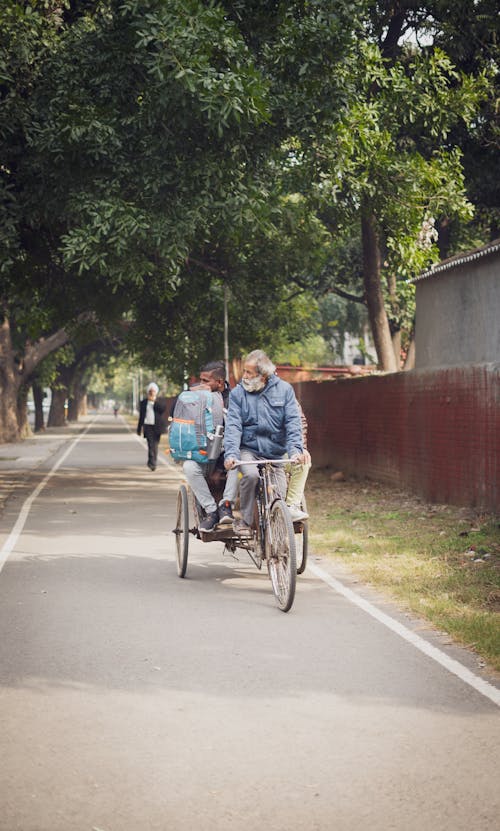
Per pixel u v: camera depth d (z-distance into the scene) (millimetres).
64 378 73750
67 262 15656
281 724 4875
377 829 3654
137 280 16094
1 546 11336
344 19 16047
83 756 4406
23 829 3639
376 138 19375
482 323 16375
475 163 24625
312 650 6371
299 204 22484
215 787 4047
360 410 19375
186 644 6535
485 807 3855
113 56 15492
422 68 20719
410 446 16016
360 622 7211
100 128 15078
